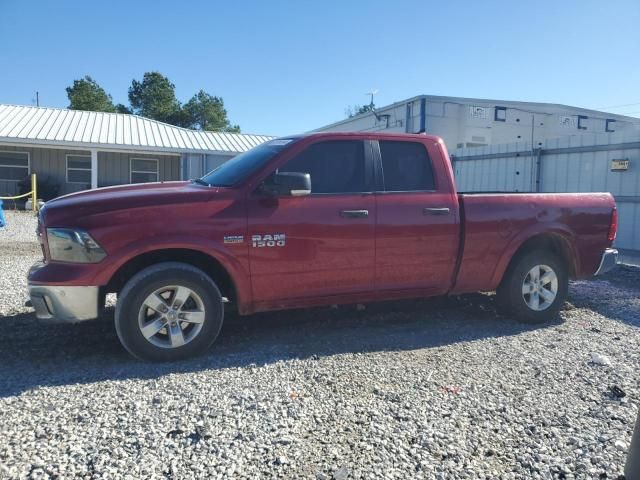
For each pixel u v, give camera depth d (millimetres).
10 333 5121
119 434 3174
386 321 5777
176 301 4457
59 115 24812
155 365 4359
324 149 5059
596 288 7652
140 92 65250
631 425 3445
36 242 11570
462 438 3240
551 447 3162
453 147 19109
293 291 4863
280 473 2838
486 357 4660
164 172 24062
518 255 5766
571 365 4500
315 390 3875
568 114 21047
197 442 3117
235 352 4711
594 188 10984
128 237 4324
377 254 5094
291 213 4773
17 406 3531
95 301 4324
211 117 64875
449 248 5383
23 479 2715
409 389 3924
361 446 3119
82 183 23172
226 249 4551
